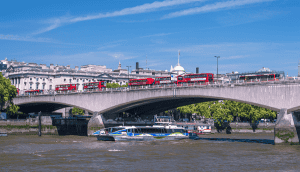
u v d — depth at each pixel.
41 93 156.00
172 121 175.00
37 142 104.69
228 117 160.75
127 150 85.88
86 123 156.38
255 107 158.00
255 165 66.75
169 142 107.44
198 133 155.88
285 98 95.56
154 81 132.25
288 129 94.81
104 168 62.50
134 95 125.81
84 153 79.69
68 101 143.62
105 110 133.62
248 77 106.62
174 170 61.56
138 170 61.25
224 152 83.06
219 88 106.62
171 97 117.56
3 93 138.88
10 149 85.75
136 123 149.50
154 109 147.25
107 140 114.12
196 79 117.62
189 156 76.69
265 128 161.12
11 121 141.38
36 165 64.56
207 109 175.50
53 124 151.62
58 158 72.12
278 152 83.06
